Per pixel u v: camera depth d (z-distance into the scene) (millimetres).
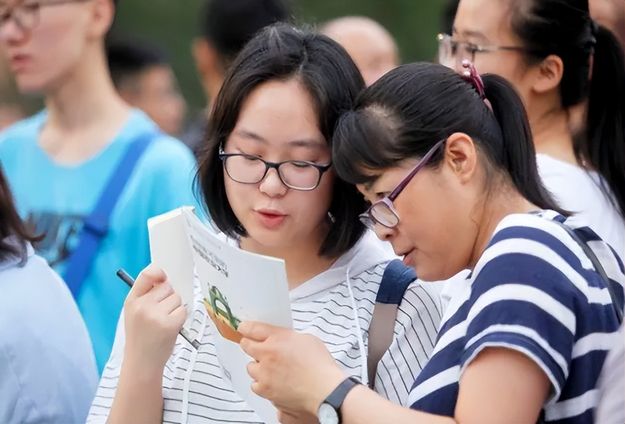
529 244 3785
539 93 5555
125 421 4395
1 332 5105
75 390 5250
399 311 4500
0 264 5258
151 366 4391
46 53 6723
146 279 4410
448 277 4059
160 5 18969
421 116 3979
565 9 5445
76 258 6398
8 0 6727
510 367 3684
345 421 3861
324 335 4508
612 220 5352
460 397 3752
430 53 18391
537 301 3707
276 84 4387
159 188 6488
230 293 4133
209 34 8086
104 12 6852
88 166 6668
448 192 3959
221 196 4637
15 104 14016
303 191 4375
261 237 4430
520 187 4090
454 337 3926
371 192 4082
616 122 5453
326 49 4469
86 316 6348
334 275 4641
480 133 4035
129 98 10938
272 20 8023
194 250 4316
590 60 5508
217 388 4512
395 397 4395
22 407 5090
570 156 5504
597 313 3820
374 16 18656
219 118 4504
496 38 5527
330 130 4387
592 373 3820
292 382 3963
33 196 6754
